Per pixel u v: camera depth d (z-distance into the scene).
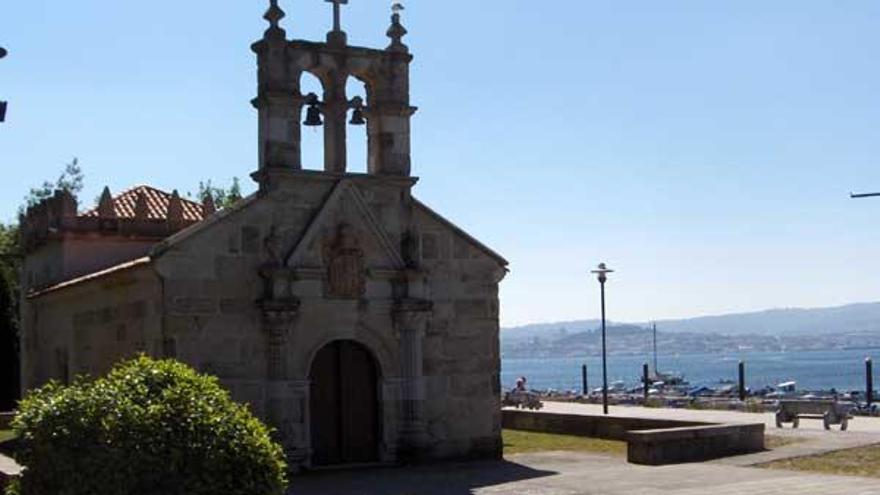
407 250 30.62
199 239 27.89
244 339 28.30
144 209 39.56
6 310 52.31
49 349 38.59
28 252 42.62
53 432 16.48
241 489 16.39
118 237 38.75
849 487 22.97
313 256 29.14
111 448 16.09
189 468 16.14
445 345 31.19
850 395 78.25
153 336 27.94
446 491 24.69
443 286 31.31
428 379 30.81
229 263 28.25
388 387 30.11
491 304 32.09
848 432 35.41
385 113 30.84
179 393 16.89
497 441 31.69
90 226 38.44
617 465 28.81
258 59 29.62
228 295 28.16
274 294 28.39
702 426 31.64
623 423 36.62
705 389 100.06
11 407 51.72
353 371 30.05
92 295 33.16
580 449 33.78
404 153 31.02
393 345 30.28
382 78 30.97
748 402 55.16
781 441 32.59
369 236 30.05
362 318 29.78
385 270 30.16
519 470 28.31
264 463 16.75
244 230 28.53
